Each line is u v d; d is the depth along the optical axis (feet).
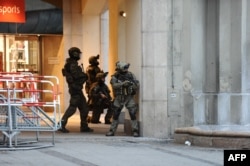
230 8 47.62
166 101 47.52
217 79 48.44
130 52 50.31
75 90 52.11
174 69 47.62
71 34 81.35
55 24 79.97
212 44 48.52
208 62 48.80
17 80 39.29
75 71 52.01
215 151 40.96
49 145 42.16
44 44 81.41
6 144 42.39
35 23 78.59
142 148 41.88
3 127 39.86
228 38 47.80
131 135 49.37
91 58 64.49
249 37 48.37
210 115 48.39
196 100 47.42
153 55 47.50
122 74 48.08
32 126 41.27
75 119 69.36
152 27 47.44
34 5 78.38
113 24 65.51
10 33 77.61
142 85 47.70
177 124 47.60
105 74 62.49
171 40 47.57
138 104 48.32
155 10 47.37
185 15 47.16
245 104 48.01
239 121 47.60
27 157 36.37
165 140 46.80
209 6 48.49
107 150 40.37
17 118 41.01
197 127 45.42
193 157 37.86
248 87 48.78
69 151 39.47
